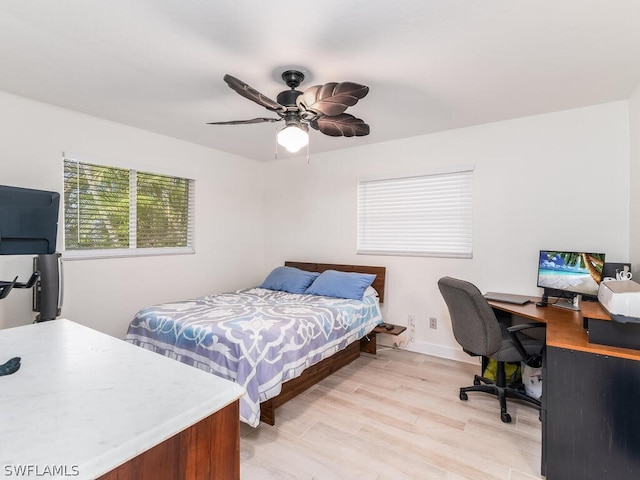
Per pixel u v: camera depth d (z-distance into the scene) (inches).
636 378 60.2
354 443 79.6
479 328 90.7
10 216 38.8
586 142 107.5
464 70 83.4
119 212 127.3
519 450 77.1
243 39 70.0
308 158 156.8
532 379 100.0
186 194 151.9
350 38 69.6
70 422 26.5
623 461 61.1
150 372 36.6
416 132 134.6
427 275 138.0
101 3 59.1
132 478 24.2
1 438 24.3
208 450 29.7
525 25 65.3
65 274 110.9
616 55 76.4
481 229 125.9
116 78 88.0
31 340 47.4
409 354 138.8
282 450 77.0
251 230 180.9
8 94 97.9
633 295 61.5
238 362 79.3
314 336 98.8
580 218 108.7
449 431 84.5
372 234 153.3
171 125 126.0
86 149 114.6
